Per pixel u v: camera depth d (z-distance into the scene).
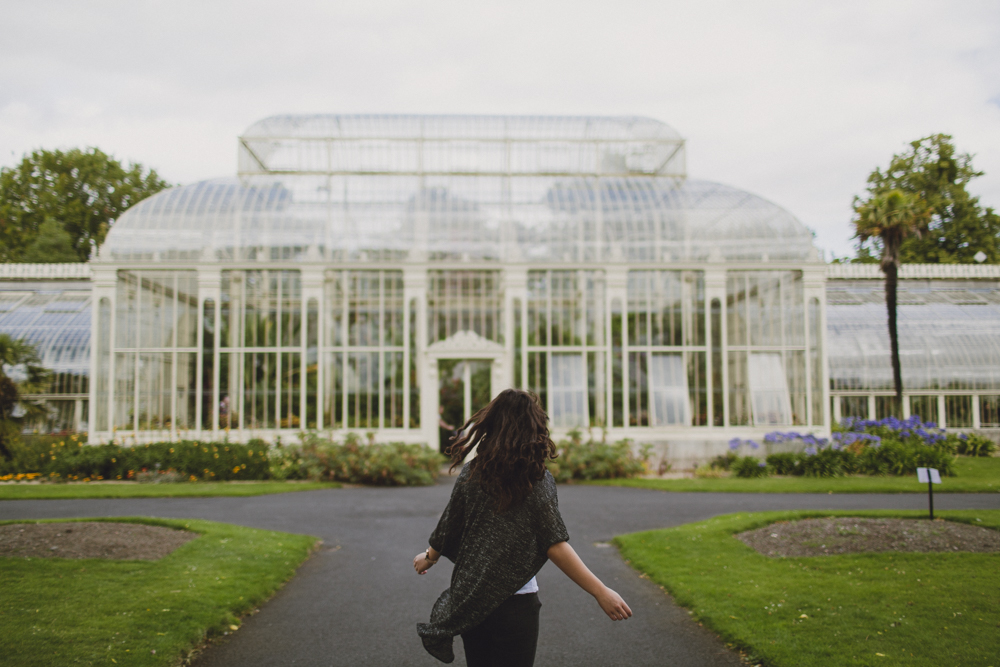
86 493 14.61
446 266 21.30
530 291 21.41
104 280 20.69
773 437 20.25
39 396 25.27
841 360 27.38
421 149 23.42
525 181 23.27
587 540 10.73
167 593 7.08
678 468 20.72
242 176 22.94
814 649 5.81
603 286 21.48
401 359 21.03
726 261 21.45
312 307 21.02
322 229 21.44
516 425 3.39
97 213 39.66
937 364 27.50
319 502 14.15
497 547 3.28
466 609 3.26
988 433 27.09
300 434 19.58
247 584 7.78
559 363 21.19
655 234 21.67
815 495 14.90
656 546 9.67
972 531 9.39
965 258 36.16
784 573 8.05
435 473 18.94
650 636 6.52
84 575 7.49
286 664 5.87
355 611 7.29
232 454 17.95
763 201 22.53
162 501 13.95
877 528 9.54
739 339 21.44
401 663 5.91
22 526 9.20
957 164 37.09
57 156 39.72
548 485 3.38
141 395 20.48
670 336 21.36
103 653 5.51
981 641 5.88
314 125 23.66
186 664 5.81
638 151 24.30
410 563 9.30
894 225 21.17
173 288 20.92
